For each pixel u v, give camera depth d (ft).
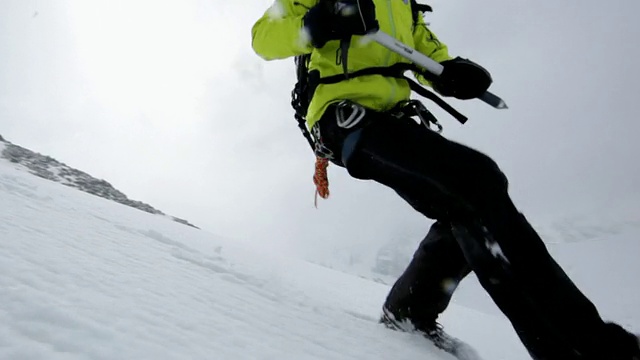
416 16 6.45
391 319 6.30
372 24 5.01
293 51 5.50
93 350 2.43
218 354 2.95
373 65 5.56
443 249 5.81
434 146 4.82
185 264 6.88
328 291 11.78
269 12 5.72
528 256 4.33
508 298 4.42
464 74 5.83
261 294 6.17
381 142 5.03
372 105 5.41
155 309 3.54
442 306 6.07
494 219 4.48
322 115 5.56
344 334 5.02
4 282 3.06
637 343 4.19
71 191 27.84
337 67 5.56
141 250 6.93
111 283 3.95
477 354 6.26
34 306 2.75
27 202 9.55
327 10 4.99
